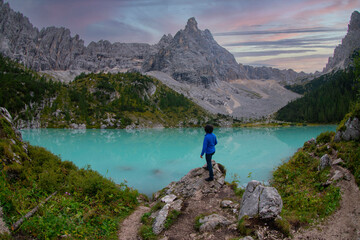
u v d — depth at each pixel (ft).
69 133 316.60
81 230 23.00
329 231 22.54
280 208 22.93
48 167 37.17
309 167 51.42
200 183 35.83
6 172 27.55
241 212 24.91
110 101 572.92
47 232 20.27
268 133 352.69
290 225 23.39
